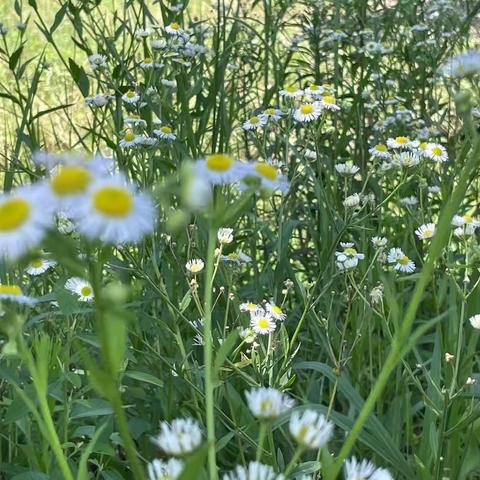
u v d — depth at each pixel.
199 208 0.35
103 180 0.29
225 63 1.03
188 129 0.90
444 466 0.61
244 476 0.32
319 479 0.50
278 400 0.33
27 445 0.54
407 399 0.65
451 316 0.67
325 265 0.69
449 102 1.02
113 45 1.00
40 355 0.34
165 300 0.59
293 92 0.82
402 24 1.23
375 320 0.75
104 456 0.60
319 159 0.82
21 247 0.29
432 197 1.00
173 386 0.67
